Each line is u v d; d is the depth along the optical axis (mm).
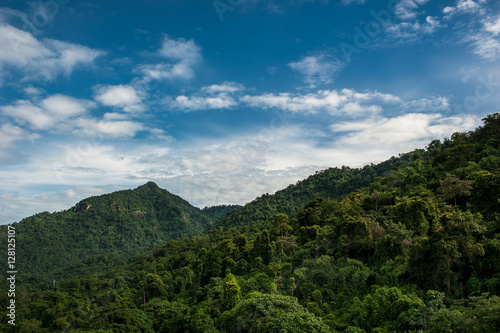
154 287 83938
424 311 26812
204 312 51938
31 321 68438
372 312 31297
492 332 19938
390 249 46625
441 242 34094
